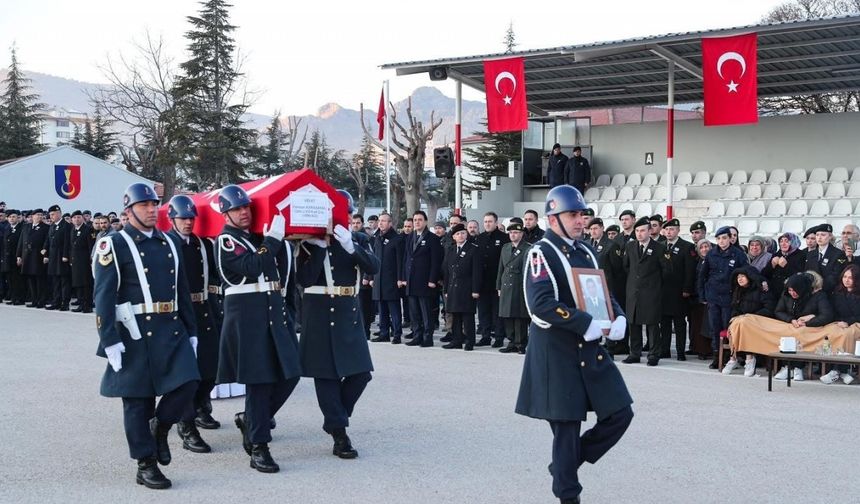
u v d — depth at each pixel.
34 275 21.78
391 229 15.34
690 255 13.34
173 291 6.98
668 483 6.81
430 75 21.28
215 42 44.19
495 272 14.94
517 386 10.91
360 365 7.69
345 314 7.74
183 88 42.66
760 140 25.33
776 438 8.25
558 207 5.92
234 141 43.84
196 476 7.04
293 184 7.47
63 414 9.27
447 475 7.02
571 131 27.86
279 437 8.38
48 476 6.99
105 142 63.03
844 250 11.84
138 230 6.92
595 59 20.62
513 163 27.80
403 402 9.91
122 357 6.72
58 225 21.16
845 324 11.07
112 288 6.67
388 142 24.16
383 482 6.82
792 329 11.20
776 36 18.25
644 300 12.80
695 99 25.22
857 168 23.47
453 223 16.42
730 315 12.31
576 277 5.84
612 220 25.36
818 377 11.62
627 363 13.04
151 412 7.14
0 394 10.30
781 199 23.31
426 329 14.88
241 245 7.20
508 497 6.43
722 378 11.62
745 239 22.73
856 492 6.60
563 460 5.84
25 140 66.88
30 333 16.20
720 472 7.12
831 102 37.84
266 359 7.15
